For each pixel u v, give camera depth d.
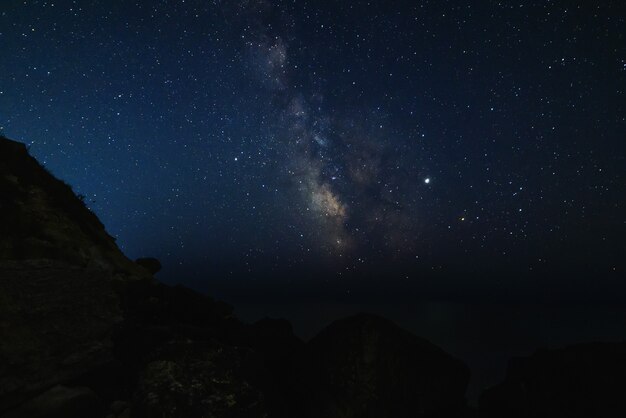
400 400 4.81
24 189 6.21
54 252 5.27
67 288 4.50
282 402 4.88
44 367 3.89
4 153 6.52
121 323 4.98
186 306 5.86
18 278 4.04
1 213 5.32
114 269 6.07
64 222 6.23
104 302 4.96
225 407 4.04
